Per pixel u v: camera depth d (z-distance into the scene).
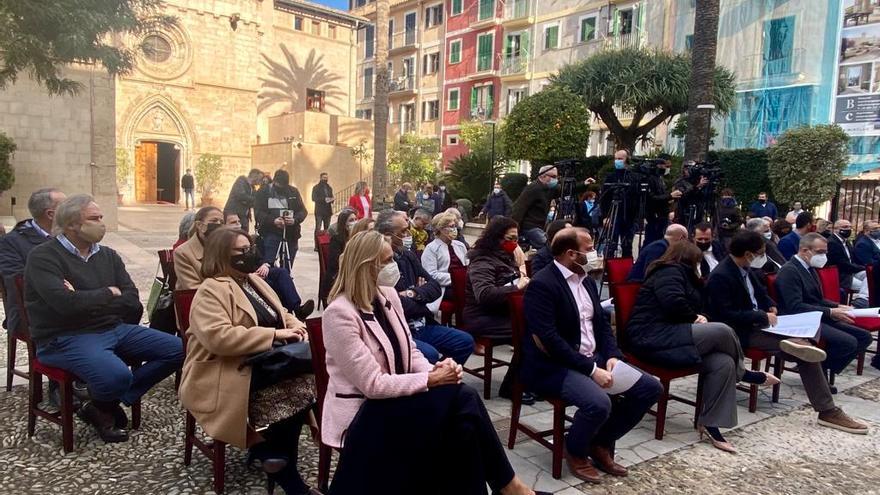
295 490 3.38
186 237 5.42
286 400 3.42
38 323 3.83
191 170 27.19
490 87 32.47
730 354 4.36
